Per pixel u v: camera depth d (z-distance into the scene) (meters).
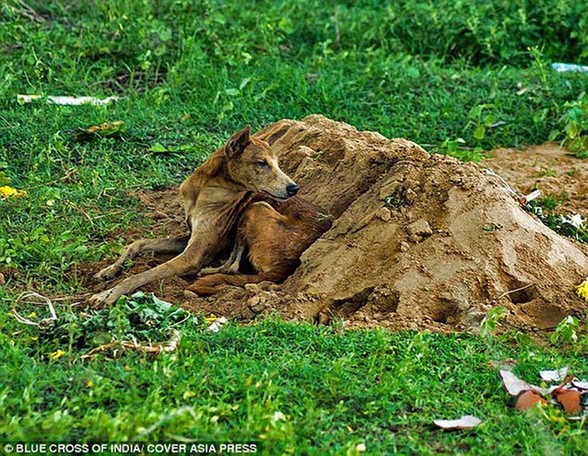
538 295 10.69
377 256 11.02
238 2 22.45
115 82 18.80
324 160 12.95
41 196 13.82
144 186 14.73
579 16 22.08
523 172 16.05
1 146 15.56
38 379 8.53
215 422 7.93
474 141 17.39
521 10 21.66
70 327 9.41
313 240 11.78
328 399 8.55
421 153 12.10
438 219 11.13
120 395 8.27
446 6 22.41
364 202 11.66
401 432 8.20
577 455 7.88
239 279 11.53
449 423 8.24
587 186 15.17
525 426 8.29
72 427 7.76
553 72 19.81
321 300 10.77
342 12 22.73
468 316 10.38
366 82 19.02
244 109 17.52
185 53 19.36
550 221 12.54
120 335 9.29
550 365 9.41
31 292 11.18
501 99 18.66
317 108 17.92
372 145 12.98
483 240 10.92
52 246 12.16
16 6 21.09
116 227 13.33
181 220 13.64
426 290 10.62
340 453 7.56
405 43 21.59
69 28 20.72
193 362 9.02
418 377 9.08
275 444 7.70
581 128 17.36
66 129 16.34
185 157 15.79
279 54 20.52
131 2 21.14
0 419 7.79
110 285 11.75
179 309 10.31
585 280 10.91
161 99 17.70
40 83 17.95
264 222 11.80
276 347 9.59
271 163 12.04
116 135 16.20
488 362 9.49
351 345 9.61
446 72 19.69
